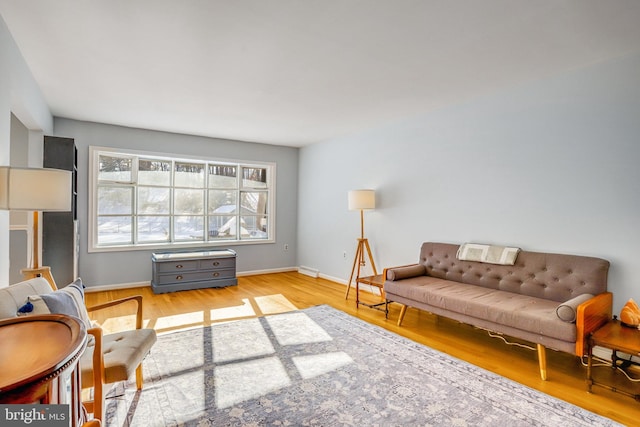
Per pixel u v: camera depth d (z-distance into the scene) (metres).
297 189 6.54
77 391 1.20
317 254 5.99
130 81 3.16
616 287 2.65
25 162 4.01
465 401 2.10
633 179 2.56
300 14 2.05
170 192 5.41
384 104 3.83
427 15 2.06
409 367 2.55
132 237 5.11
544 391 2.23
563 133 2.95
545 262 2.98
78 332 1.18
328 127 4.88
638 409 2.03
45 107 3.70
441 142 3.95
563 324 2.29
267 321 3.54
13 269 3.56
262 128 4.96
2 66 2.13
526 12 2.02
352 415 1.95
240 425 1.85
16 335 1.19
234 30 2.25
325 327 3.38
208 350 2.81
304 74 2.98
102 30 2.26
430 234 4.07
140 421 1.88
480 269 3.44
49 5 1.97
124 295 4.53
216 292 4.77
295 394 2.17
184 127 4.92
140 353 1.91
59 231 3.61
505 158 3.35
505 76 3.02
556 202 2.99
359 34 2.30
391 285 3.59
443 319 3.71
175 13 2.05
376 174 4.80
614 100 2.65
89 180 4.63
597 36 2.31
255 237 6.21
